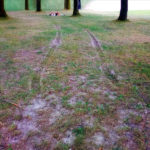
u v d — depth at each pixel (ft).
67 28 32.65
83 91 11.18
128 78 12.80
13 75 13.32
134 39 24.34
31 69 14.38
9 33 28.09
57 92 11.07
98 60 16.30
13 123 8.50
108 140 7.48
